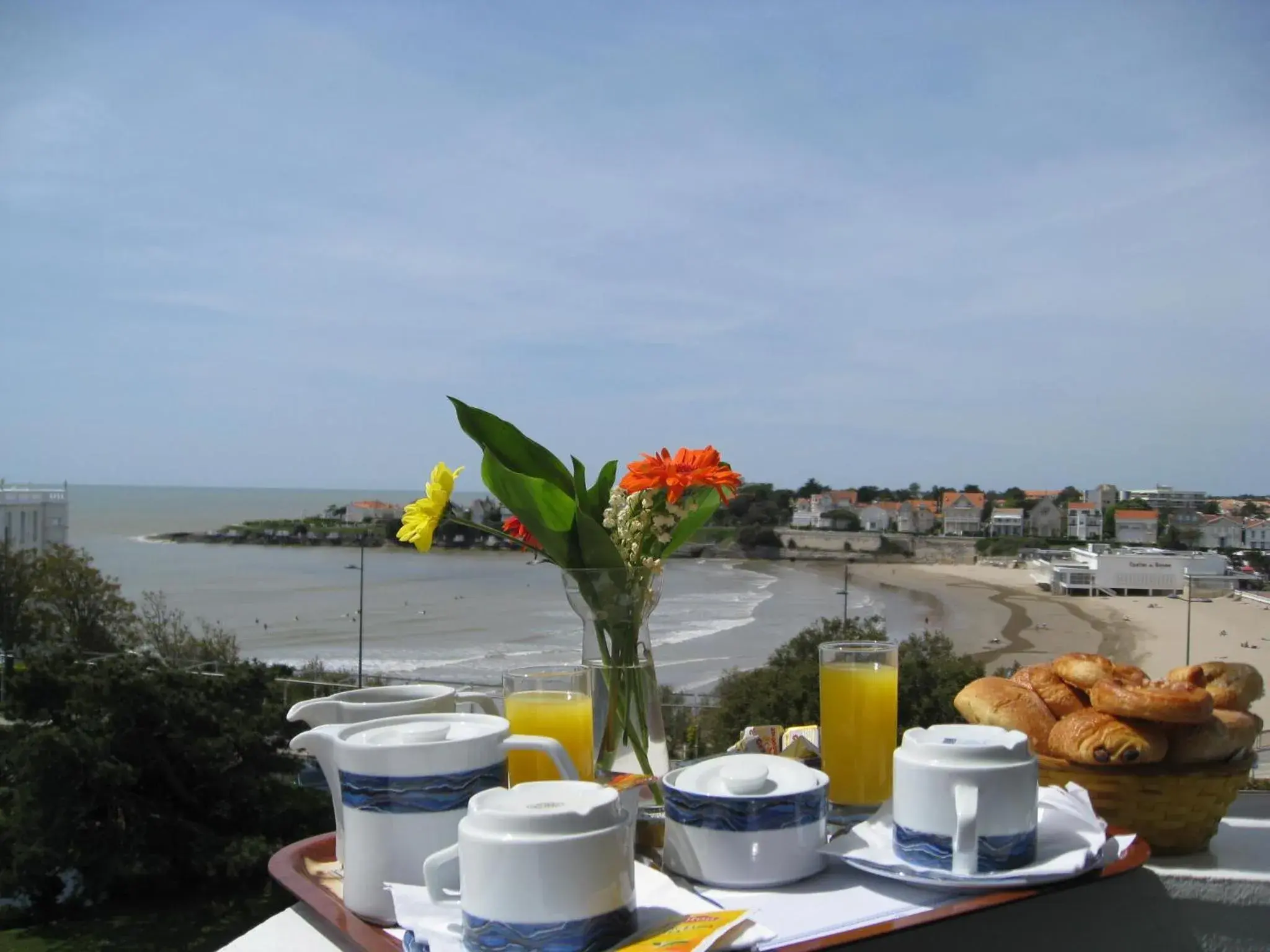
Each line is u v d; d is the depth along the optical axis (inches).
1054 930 51.8
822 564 3582.7
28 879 436.8
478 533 62.7
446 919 41.1
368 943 42.6
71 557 1294.3
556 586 3014.3
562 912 37.4
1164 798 55.2
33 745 435.2
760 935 40.2
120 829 442.9
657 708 60.1
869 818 54.9
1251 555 2605.8
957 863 46.0
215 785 467.2
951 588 2886.3
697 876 48.2
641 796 57.0
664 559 60.1
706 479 56.6
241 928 415.8
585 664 60.1
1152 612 2304.4
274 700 506.3
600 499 63.1
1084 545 3356.3
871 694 58.4
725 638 1844.2
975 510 3585.1
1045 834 51.4
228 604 2448.3
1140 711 54.9
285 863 54.1
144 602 2396.7
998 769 46.6
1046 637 1989.4
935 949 48.2
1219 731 55.3
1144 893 52.7
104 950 389.7
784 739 68.4
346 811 46.2
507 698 56.6
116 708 458.9
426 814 44.6
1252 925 52.4
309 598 2591.0
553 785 41.9
